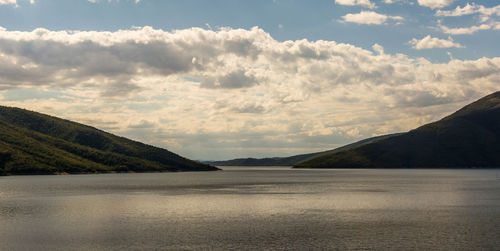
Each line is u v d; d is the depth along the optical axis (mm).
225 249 53906
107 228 68438
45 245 56000
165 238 60500
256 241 58469
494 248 53969
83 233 64125
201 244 56656
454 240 58656
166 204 104312
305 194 134375
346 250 53344
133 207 97625
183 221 76125
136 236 61844
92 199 117000
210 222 74875
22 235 62469
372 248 54281
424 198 117875
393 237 60906
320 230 66562
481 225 70250
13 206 99250
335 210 91625
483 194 129875
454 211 88562
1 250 53438
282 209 93812
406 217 80188
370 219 77938
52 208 95250
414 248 54219
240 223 73688
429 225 70688
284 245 56094
